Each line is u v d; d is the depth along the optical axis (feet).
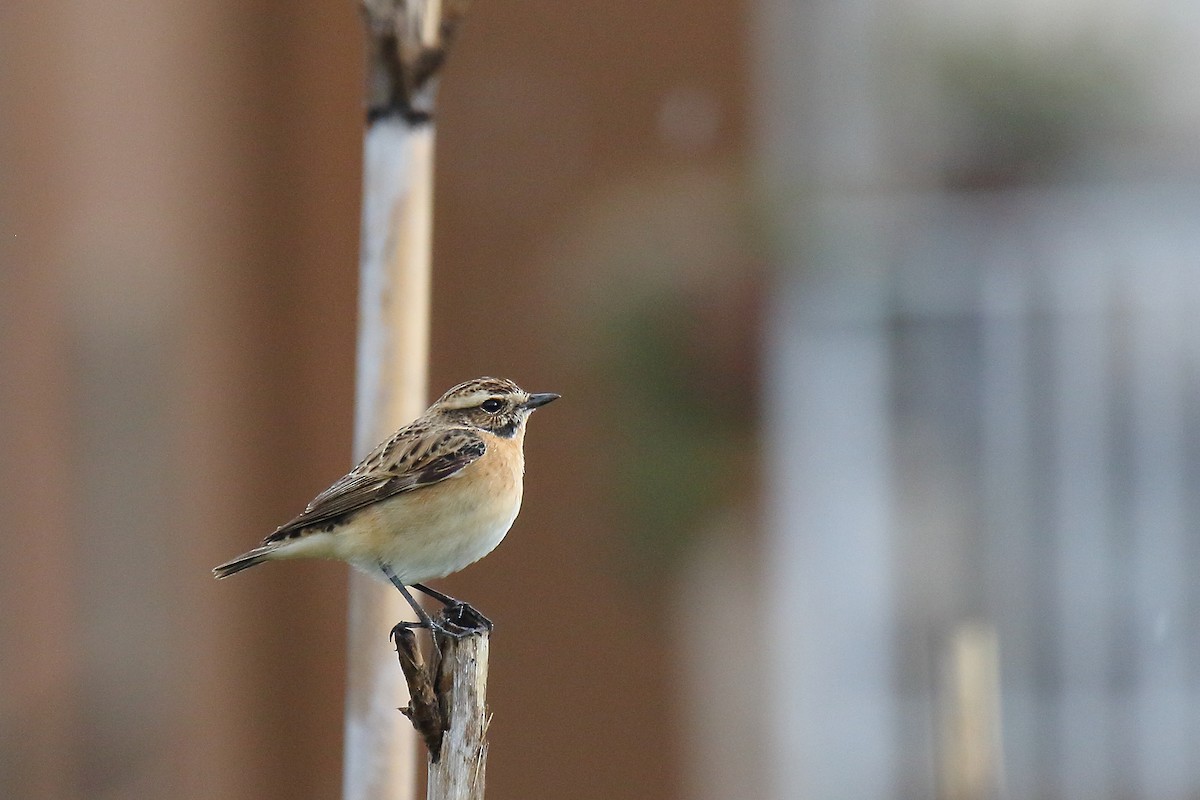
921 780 50.16
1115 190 50.21
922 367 50.52
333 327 48.78
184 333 45.19
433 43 21.88
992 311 50.49
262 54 47.83
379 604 25.66
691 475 47.83
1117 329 50.67
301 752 48.80
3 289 39.91
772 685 50.19
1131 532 51.42
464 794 20.13
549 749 49.08
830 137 49.83
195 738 45.21
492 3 48.93
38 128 40.83
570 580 48.60
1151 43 49.37
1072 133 49.90
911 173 50.01
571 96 48.98
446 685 20.22
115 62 43.50
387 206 22.06
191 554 45.21
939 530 51.31
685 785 49.60
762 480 48.26
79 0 42.19
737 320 47.83
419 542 26.00
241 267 47.60
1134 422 51.06
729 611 49.26
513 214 48.80
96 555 42.39
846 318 49.88
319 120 48.29
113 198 43.45
